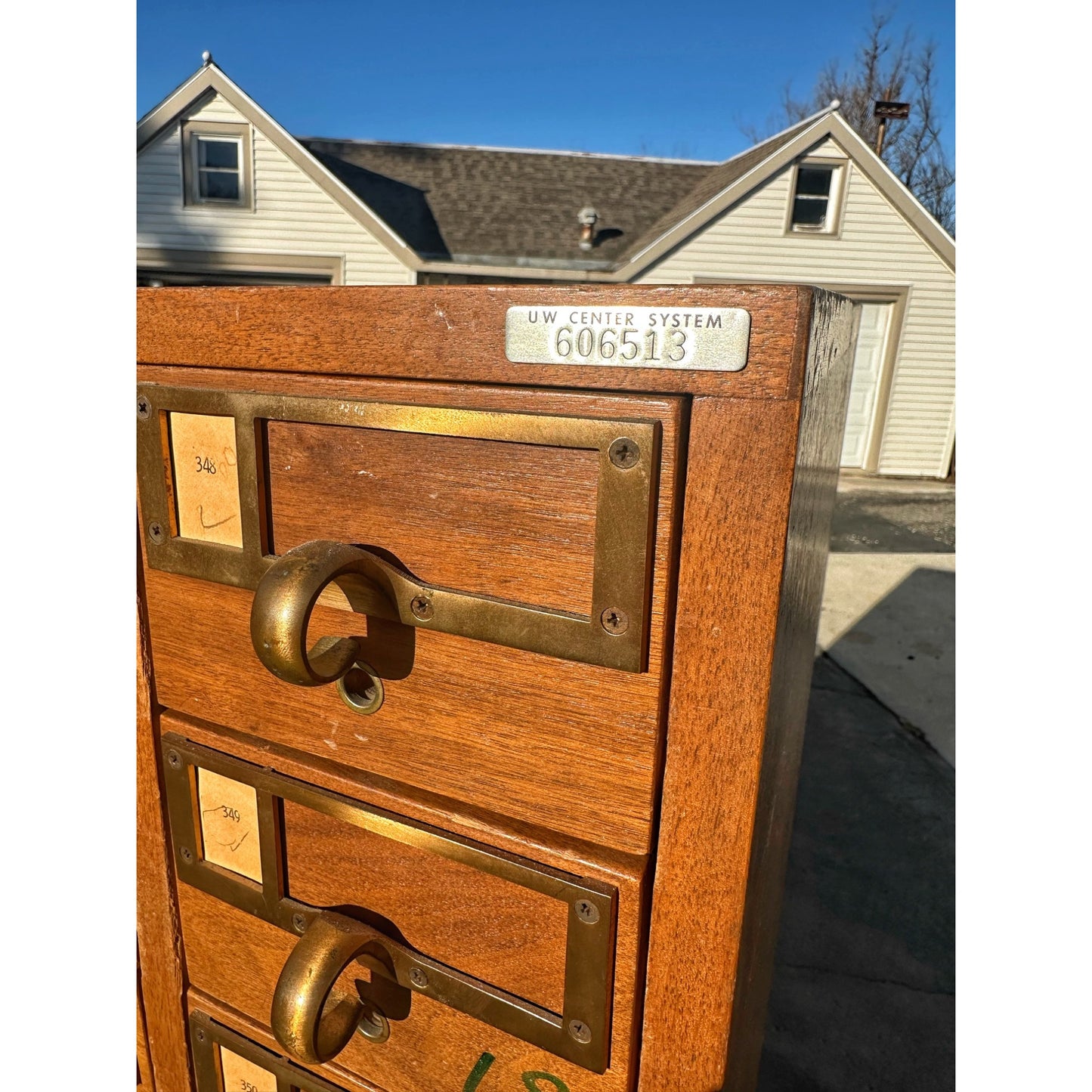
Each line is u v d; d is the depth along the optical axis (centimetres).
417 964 65
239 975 79
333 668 54
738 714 50
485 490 53
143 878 82
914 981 183
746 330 45
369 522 58
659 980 57
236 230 890
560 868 57
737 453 47
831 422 75
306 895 70
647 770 53
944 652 390
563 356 49
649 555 49
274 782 68
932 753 293
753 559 48
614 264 1020
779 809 74
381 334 55
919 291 928
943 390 948
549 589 53
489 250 1027
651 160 1217
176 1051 86
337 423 57
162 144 862
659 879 55
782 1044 165
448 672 58
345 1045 63
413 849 63
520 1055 64
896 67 1567
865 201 909
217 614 69
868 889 216
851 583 499
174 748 74
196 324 62
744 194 908
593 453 49
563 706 55
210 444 63
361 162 1144
